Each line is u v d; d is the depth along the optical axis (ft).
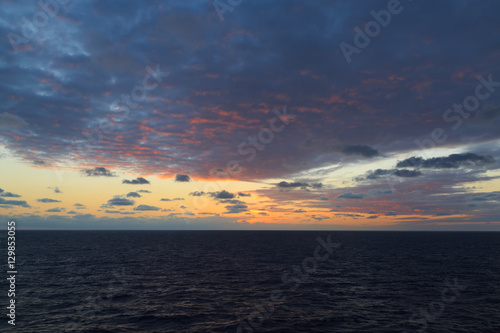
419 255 227.61
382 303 90.02
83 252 235.61
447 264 175.73
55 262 172.76
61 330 66.90
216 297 96.02
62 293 98.73
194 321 73.87
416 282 121.29
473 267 163.73
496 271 149.69
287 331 67.82
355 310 83.10
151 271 144.97
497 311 82.38
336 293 101.96
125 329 68.23
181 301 91.20
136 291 103.09
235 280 123.95
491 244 372.79
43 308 82.33
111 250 257.96
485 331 68.23
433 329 69.31
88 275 132.57
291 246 319.06
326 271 148.05
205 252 246.68
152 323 72.28
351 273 142.51
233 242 394.73
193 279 125.59
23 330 66.33
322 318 76.43
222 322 73.36
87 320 73.61
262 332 67.15
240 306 86.48
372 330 68.59
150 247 297.94
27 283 112.88
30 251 233.55
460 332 67.62
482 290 106.83
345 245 339.77
